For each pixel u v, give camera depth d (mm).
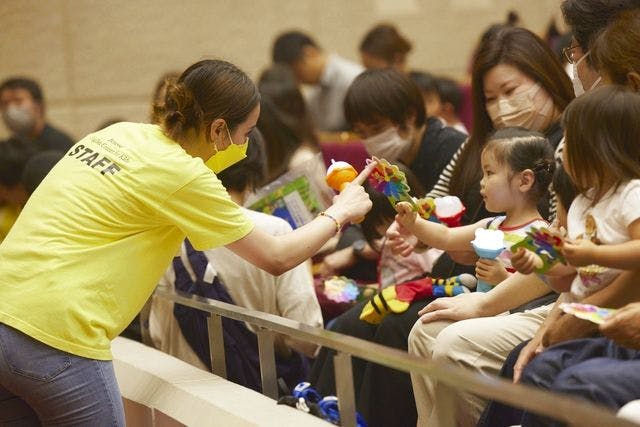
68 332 4523
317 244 4863
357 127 6977
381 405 5594
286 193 6676
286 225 5844
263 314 5184
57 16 14148
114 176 4648
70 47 14266
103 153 4754
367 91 6848
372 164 5156
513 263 4180
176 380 5531
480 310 5055
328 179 5273
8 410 4754
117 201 4617
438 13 16391
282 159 7934
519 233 5051
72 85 14305
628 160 4160
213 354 5691
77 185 4691
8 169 9688
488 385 3701
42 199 4746
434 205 5320
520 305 5090
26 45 14031
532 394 3541
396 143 6891
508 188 5176
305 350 6254
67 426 4617
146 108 14734
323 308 6809
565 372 4047
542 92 5879
